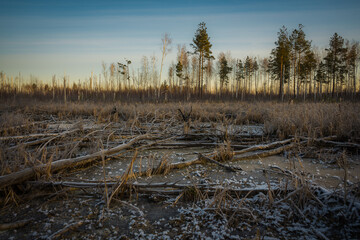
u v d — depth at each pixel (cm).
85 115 1336
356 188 270
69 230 224
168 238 212
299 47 3609
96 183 313
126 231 225
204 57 3588
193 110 1228
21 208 264
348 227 217
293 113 833
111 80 4762
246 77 5425
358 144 507
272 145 554
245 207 256
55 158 389
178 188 318
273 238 208
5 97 3083
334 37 3900
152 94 3950
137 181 356
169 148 586
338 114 660
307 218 238
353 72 4234
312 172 391
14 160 330
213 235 216
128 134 725
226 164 451
